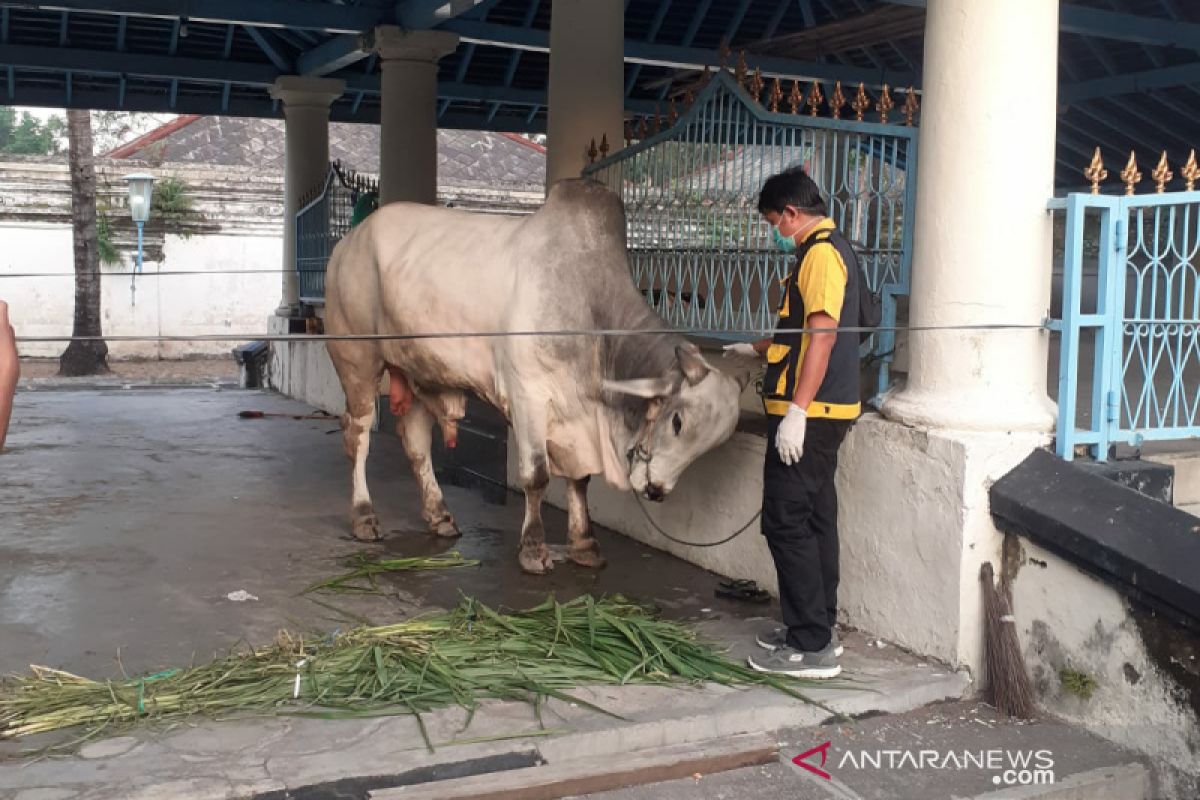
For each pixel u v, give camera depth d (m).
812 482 4.08
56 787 3.12
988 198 4.22
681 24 12.08
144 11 9.97
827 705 3.92
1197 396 4.50
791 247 4.25
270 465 8.30
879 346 4.95
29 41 12.73
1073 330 4.20
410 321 5.60
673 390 4.78
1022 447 4.18
